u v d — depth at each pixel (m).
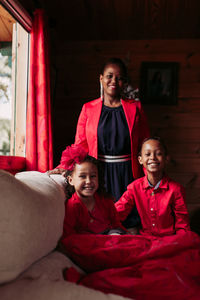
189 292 0.81
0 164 1.65
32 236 0.81
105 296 0.76
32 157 1.97
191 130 2.97
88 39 3.06
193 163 2.96
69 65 3.07
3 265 0.74
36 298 0.72
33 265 0.87
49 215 0.93
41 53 2.06
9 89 2.28
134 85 3.00
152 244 1.08
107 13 2.69
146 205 1.63
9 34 2.23
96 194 1.52
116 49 3.05
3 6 1.81
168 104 2.97
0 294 0.72
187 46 3.00
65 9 2.65
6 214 0.75
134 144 1.76
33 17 2.14
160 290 0.82
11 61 2.27
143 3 2.57
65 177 1.48
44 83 2.04
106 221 1.52
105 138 1.74
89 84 3.05
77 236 1.12
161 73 2.99
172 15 2.68
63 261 0.98
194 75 2.98
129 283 0.84
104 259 1.03
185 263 0.95
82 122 1.88
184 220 1.58
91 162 1.42
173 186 1.59
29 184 0.98
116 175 1.73
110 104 1.82
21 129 2.16
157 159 1.56
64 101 3.06
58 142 3.04
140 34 2.95
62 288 0.77
